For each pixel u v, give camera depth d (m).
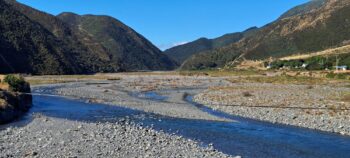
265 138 28.00
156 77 153.62
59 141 23.61
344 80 100.94
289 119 36.00
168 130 31.00
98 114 40.97
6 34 182.50
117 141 24.09
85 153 20.72
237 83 102.94
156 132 28.28
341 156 22.98
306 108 41.75
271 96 56.56
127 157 20.25
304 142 26.70
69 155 20.11
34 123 31.94
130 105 49.59
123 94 69.00
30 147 21.78
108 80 126.38
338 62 164.12
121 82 113.31
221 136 28.67
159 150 22.17
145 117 38.81
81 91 74.31
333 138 28.03
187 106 48.72
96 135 25.83
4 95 38.78
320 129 31.45
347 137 28.44
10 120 34.47
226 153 23.36
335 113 37.84
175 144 24.27
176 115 40.03
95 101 54.59
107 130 28.08
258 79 112.62
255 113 40.22
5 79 50.22
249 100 51.62
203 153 22.11
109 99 57.97
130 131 28.03
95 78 139.12
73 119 36.78
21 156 19.61
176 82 111.38
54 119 34.88
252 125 33.78
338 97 53.91
